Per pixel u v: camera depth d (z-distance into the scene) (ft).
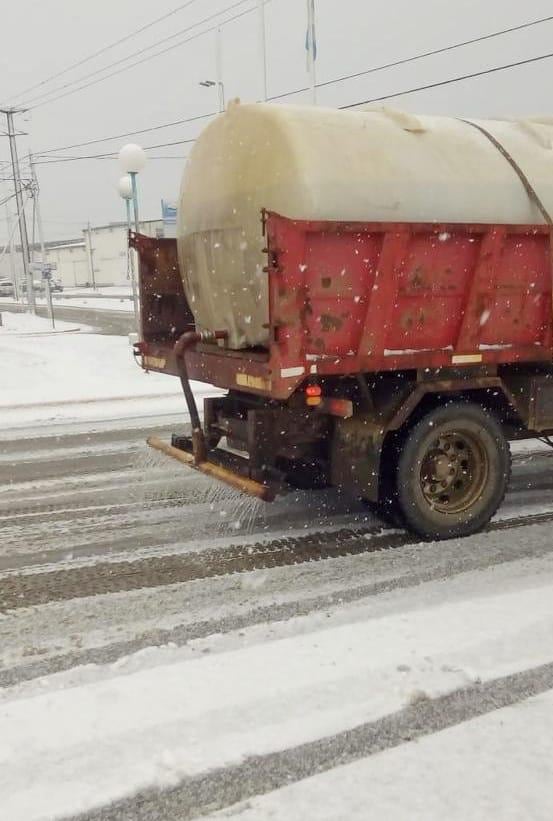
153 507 20.52
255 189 16.56
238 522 18.92
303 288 14.66
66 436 31.60
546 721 9.78
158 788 8.64
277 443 16.46
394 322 16.05
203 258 19.40
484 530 18.01
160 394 43.83
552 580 14.66
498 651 11.66
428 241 15.84
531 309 17.69
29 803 8.41
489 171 17.02
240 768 8.95
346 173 15.48
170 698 10.49
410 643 11.97
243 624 12.91
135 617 13.33
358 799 8.36
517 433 18.97
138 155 56.49
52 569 15.83
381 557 16.19
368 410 16.55
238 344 18.24
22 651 12.10
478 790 8.46
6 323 114.01
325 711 10.09
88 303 186.80
